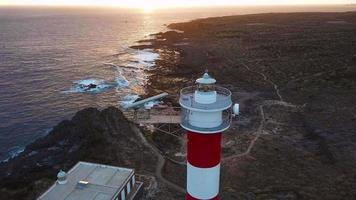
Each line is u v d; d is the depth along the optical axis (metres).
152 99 58.56
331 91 63.19
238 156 39.81
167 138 44.66
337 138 43.47
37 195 32.06
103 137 43.22
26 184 34.44
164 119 44.41
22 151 46.25
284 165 37.81
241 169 36.94
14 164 40.31
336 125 47.56
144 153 40.56
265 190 33.03
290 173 36.12
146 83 78.44
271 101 60.09
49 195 27.39
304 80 71.00
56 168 37.34
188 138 14.35
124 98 68.88
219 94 14.90
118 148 41.28
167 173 36.06
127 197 30.06
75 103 66.94
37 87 77.38
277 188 33.31
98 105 65.31
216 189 14.95
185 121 14.27
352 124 47.66
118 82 80.81
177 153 41.03
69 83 80.56
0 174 38.38
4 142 51.06
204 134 13.70
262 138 44.78
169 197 31.67
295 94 63.59
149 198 31.55
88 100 68.38
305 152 40.78
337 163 37.69
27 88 76.56
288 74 76.69
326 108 54.50
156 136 45.03
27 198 31.78
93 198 27.03
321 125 47.78
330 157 38.94
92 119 47.25
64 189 28.27
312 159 39.03
